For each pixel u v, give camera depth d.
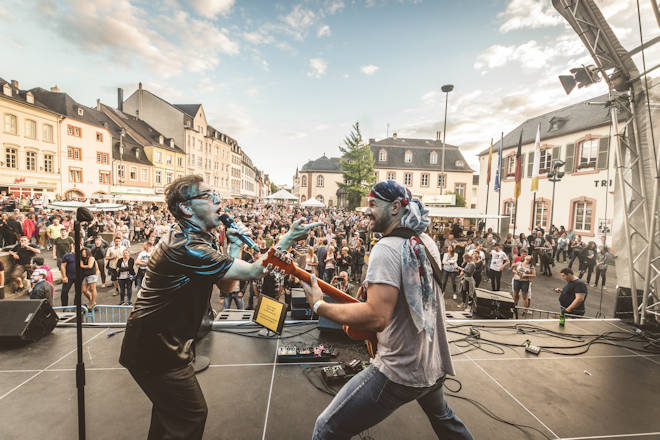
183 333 1.40
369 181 38.03
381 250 1.22
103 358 3.09
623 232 4.57
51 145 26.25
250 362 3.09
